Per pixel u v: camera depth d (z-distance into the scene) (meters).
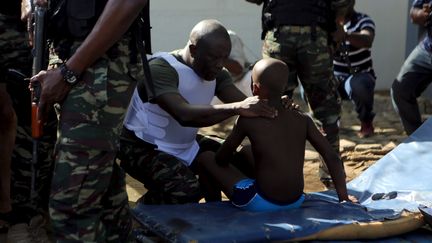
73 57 2.57
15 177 3.80
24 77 3.53
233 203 3.46
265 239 3.05
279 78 3.33
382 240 3.22
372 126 6.13
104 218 2.94
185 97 3.59
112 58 2.66
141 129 3.66
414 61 5.39
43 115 2.68
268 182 3.33
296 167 3.38
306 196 3.75
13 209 3.84
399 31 8.00
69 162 2.62
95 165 2.65
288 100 3.43
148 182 3.70
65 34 2.68
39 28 2.74
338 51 6.06
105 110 2.65
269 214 3.30
